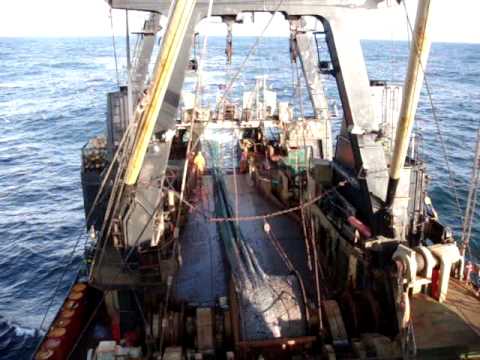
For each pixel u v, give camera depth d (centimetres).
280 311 777
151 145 832
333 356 717
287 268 1006
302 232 1168
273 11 869
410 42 693
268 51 13575
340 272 932
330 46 866
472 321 691
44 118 5653
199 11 858
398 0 794
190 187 1416
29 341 1465
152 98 618
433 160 3130
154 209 840
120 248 874
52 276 1905
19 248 2161
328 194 1005
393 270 742
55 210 2625
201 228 1220
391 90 1011
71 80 9781
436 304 726
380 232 819
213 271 1011
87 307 964
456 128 4100
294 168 1303
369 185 826
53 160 3694
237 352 744
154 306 855
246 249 962
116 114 1175
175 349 742
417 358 645
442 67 11312
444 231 856
